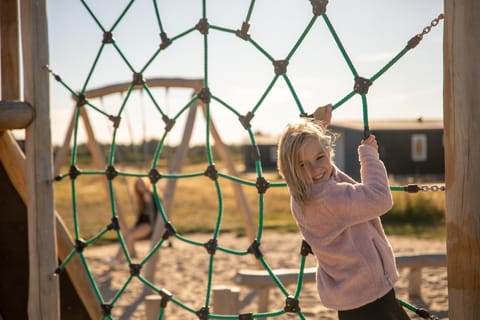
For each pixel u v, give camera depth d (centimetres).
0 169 453
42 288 379
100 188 2073
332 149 246
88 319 473
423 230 1112
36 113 378
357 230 239
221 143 744
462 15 229
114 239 1110
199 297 645
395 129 2831
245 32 307
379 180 237
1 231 456
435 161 2886
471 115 229
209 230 1213
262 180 312
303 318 297
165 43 336
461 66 230
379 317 235
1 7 413
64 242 430
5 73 415
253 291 669
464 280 234
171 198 681
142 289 670
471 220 231
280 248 956
